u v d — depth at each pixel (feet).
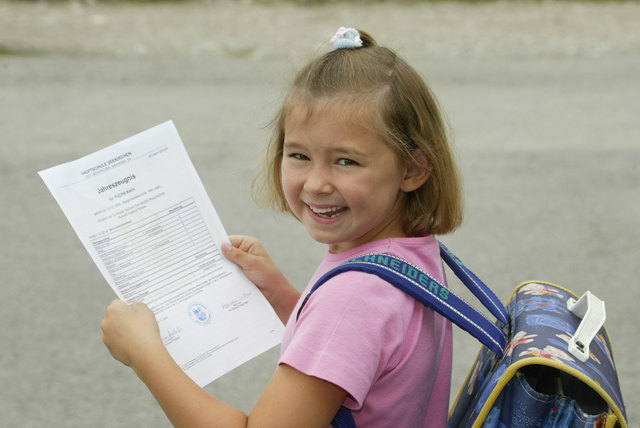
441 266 6.92
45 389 13.43
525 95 31.73
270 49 38.27
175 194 7.09
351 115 6.12
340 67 6.35
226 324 7.00
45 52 36.81
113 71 33.68
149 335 6.26
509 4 55.01
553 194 21.83
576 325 6.68
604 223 20.02
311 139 6.21
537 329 6.37
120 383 13.67
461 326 6.16
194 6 51.03
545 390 6.32
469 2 55.06
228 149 24.35
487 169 23.56
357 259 6.06
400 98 6.38
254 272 7.32
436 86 32.63
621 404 5.77
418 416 6.38
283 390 5.69
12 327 15.28
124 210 6.88
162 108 28.45
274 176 7.70
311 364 5.63
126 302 6.70
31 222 19.97
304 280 16.96
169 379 6.02
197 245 7.14
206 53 37.47
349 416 5.93
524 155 24.77
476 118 28.45
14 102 28.96
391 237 6.76
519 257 18.10
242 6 51.47
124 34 41.81
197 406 5.89
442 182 6.89
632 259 18.06
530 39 43.42
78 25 43.83
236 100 29.45
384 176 6.28
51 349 14.60
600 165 24.06
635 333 14.90
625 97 31.68
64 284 16.97
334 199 6.25
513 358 5.90
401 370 6.03
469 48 40.45
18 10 47.57
